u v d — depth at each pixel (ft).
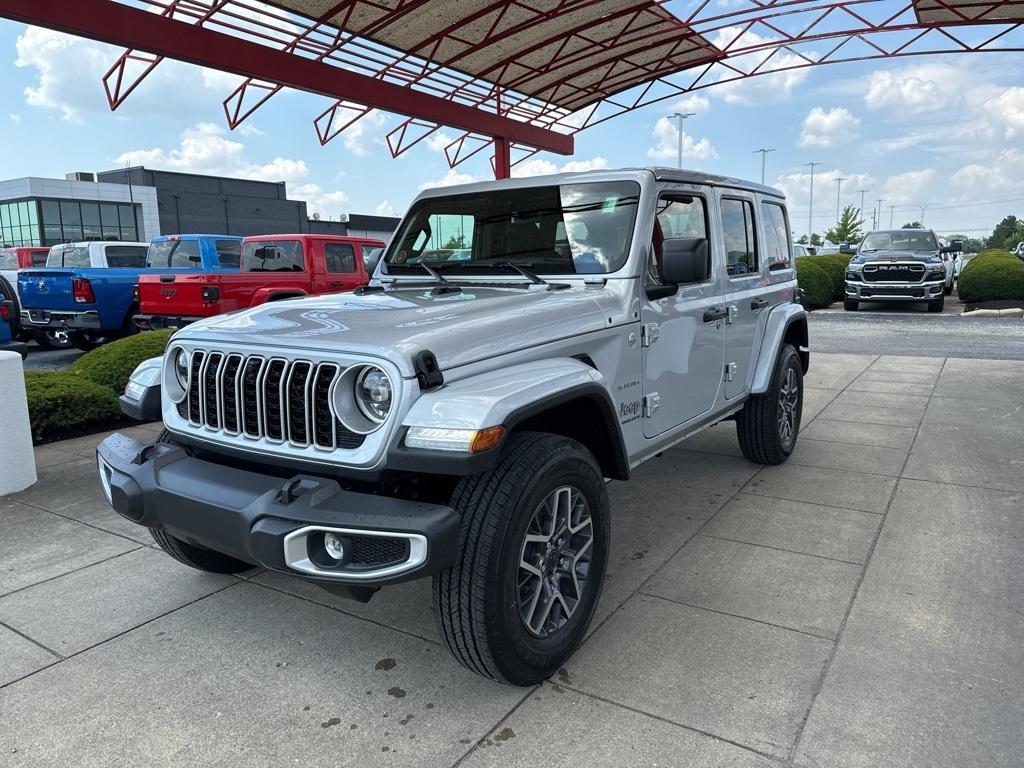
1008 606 10.39
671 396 12.45
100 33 24.89
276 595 11.34
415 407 7.64
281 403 8.29
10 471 16.06
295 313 9.78
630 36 40.68
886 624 9.95
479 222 12.97
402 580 7.31
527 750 7.63
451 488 8.97
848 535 13.16
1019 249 117.50
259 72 30.58
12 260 63.10
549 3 33.86
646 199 11.57
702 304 13.29
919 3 37.04
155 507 8.86
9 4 22.38
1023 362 32.37
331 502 7.58
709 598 10.85
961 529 13.33
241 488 8.22
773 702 8.30
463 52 36.42
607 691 8.61
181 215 184.55
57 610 10.87
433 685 8.86
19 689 8.88
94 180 171.32
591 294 10.75
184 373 9.93
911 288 54.44
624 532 13.53
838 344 39.96
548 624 8.91
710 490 15.89
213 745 7.80
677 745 7.63
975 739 7.59
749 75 46.52
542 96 46.98
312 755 7.63
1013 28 40.22
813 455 18.52
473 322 8.77
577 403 9.65
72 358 39.50
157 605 11.02
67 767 7.49
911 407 23.93
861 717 7.98
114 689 8.86
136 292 38.06
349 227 207.82
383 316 9.23
